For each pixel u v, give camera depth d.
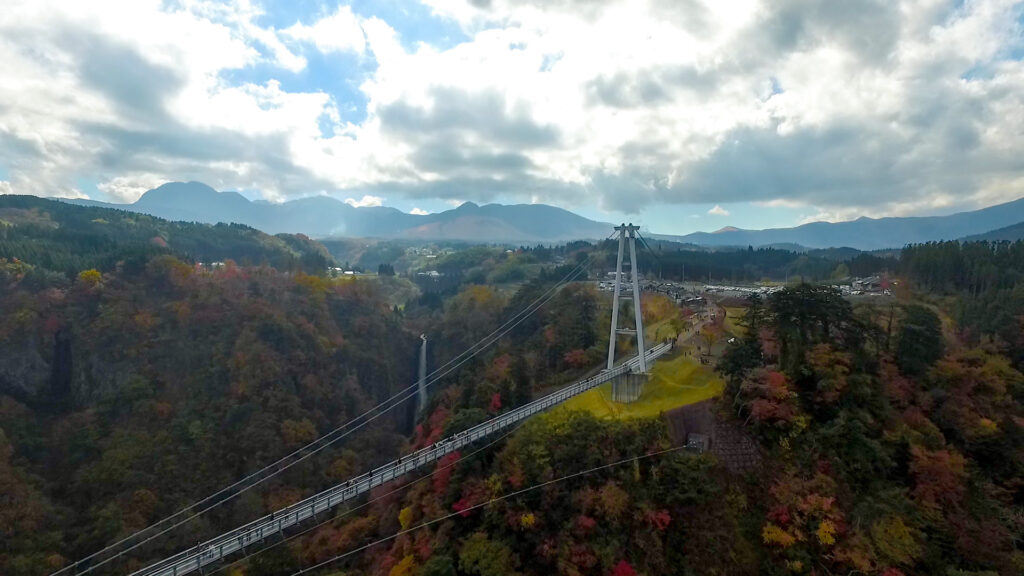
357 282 174.12
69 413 105.12
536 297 142.25
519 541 50.34
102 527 83.44
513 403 74.50
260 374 113.00
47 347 109.81
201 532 86.06
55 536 81.25
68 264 130.12
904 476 51.66
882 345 63.25
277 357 119.56
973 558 46.41
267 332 123.88
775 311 60.41
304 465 102.75
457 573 49.72
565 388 78.56
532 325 125.94
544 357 99.12
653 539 47.00
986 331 76.69
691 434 57.59
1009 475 54.62
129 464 93.00
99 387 107.69
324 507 64.44
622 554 46.12
